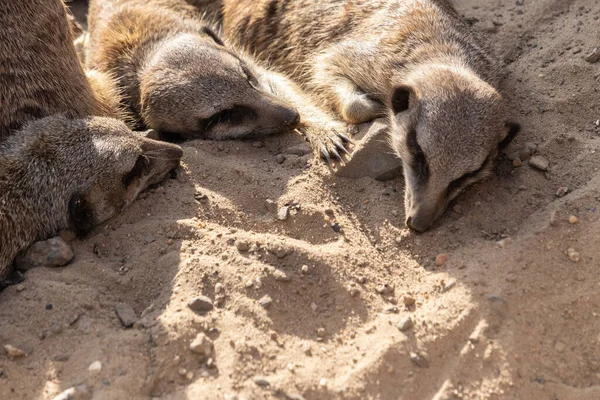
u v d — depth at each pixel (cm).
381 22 80
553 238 70
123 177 74
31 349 67
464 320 68
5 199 72
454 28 80
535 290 68
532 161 74
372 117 78
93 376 66
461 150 72
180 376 66
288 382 66
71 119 76
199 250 71
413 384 66
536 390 66
